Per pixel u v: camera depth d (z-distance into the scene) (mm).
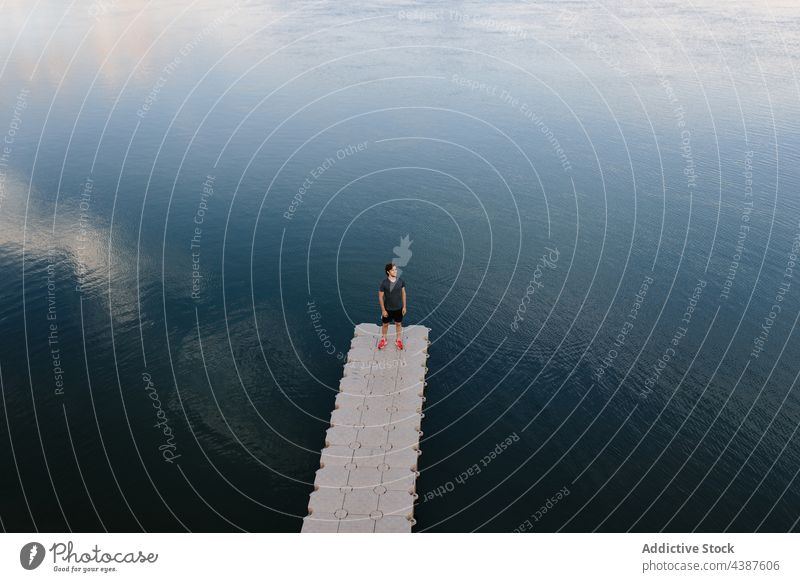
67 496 13320
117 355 17359
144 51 48656
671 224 23438
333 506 12609
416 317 18875
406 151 30969
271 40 51750
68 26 56188
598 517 12719
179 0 66375
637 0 63656
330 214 25109
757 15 54938
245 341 17969
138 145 32031
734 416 15000
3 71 43781
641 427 14844
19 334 18156
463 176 28188
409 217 24797
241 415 15398
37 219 24750
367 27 55500
